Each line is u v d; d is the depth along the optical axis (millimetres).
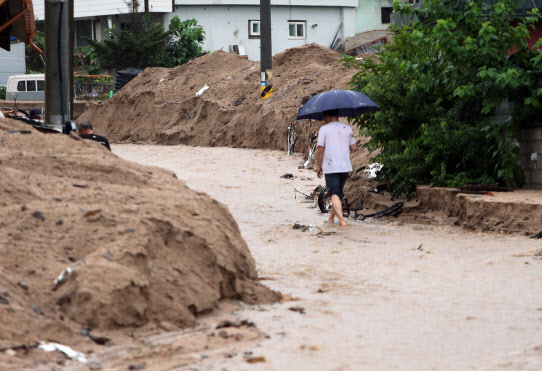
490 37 21562
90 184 11961
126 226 10352
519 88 21984
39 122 19406
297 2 87125
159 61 80438
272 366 8141
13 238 10039
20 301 9023
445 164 23547
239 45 86688
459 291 12250
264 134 48281
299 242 18000
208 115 55750
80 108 73000
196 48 82062
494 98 22125
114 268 9539
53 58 18953
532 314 10570
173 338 9234
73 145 13539
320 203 23781
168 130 57656
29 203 10977
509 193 21375
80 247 10094
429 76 24250
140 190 11961
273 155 42906
